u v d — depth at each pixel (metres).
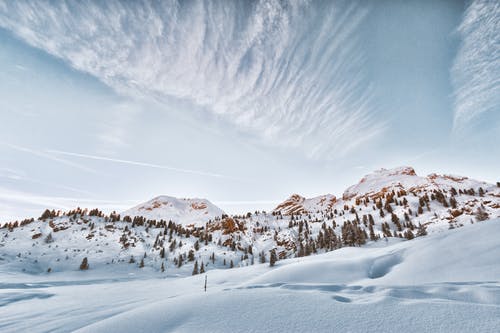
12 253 119.31
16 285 55.31
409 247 22.66
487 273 11.52
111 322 6.34
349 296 7.39
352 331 4.64
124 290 29.48
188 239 166.75
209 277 44.03
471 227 20.52
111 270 109.50
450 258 15.73
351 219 160.50
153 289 29.77
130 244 145.50
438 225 111.25
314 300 6.83
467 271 12.84
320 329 4.88
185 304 7.18
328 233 97.62
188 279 47.31
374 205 188.12
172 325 5.66
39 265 110.06
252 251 158.75
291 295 7.47
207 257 136.38
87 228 164.12
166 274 106.31
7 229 155.75
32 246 132.38
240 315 5.97
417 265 16.89
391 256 22.05
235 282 33.91
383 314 5.30
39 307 15.16
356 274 20.52
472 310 4.93
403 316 5.07
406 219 130.50
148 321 6.07
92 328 6.10
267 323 5.37
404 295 7.14
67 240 145.00
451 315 4.82
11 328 9.13
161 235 170.38
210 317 5.96
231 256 141.62
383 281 16.14
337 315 5.53
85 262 110.38
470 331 4.09
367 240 75.06
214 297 7.68
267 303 6.77
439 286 7.76
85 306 13.96
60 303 17.00
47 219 175.75
